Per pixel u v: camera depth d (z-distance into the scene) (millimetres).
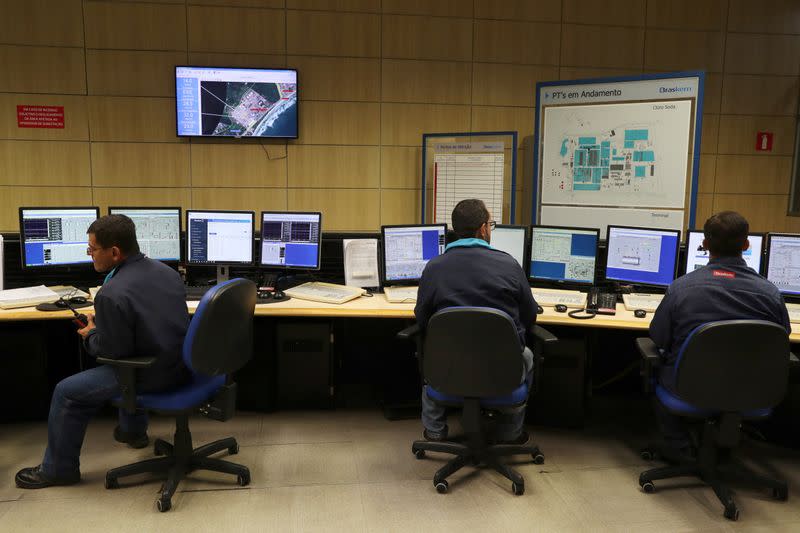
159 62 4605
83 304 2904
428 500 2383
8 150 4562
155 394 2258
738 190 5328
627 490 2477
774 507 2355
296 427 3086
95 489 2422
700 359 2100
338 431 3045
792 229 5371
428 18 4828
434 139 4746
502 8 4879
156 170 4734
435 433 2770
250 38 4664
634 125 4258
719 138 5238
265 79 4664
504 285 2275
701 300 2227
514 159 4691
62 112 4570
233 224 3379
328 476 2568
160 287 2236
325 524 2207
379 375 3814
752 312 2184
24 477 2424
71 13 4484
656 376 2498
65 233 3230
